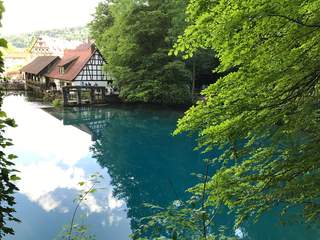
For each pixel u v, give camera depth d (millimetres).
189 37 4273
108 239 9266
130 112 27766
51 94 34656
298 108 4301
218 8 3898
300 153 4598
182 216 4043
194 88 31094
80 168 15422
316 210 4746
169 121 24375
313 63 3850
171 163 15875
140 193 12578
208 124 4750
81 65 34344
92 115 26984
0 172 2684
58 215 10641
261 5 3393
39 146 18875
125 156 17125
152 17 27641
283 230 9320
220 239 4465
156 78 28109
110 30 30906
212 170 14461
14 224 9938
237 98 4445
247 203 5035
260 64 4184
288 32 3666
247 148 5070
